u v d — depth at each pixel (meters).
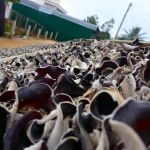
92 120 0.11
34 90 0.13
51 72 0.22
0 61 0.58
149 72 0.20
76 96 0.17
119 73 0.20
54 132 0.11
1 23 1.92
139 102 0.09
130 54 0.34
